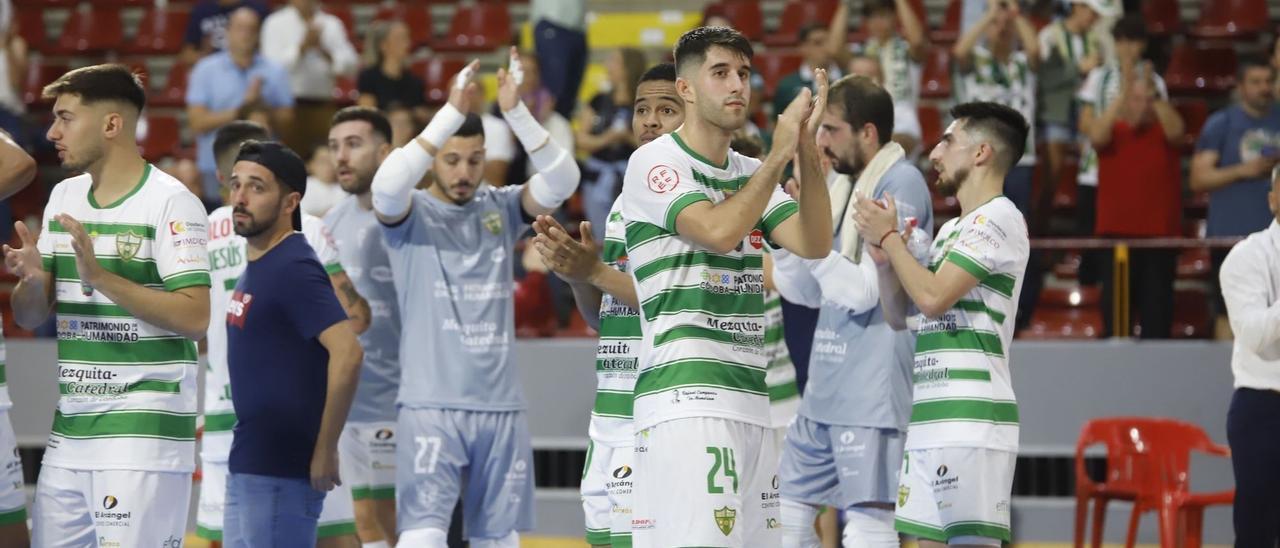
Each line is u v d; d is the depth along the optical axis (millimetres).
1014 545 14672
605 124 17594
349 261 11422
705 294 7352
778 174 7039
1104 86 17031
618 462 9195
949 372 8492
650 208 7320
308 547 8797
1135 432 12633
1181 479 12398
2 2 21344
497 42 23344
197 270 8367
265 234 8789
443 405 10367
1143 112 16000
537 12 19766
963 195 8820
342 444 11266
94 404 8297
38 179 21391
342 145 11281
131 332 8305
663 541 7281
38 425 16094
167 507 8383
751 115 18266
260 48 20094
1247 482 10023
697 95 7324
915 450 8625
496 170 17156
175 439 8414
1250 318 9852
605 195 17109
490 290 10602
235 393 8766
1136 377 14602
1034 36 17359
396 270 10695
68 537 8336
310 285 8664
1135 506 12477
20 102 21250
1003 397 8477
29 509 15852
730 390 7348
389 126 11508
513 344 10719
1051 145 17719
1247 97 15773
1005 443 8430
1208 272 16266
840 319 9742
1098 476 14711
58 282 8391
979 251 8344
